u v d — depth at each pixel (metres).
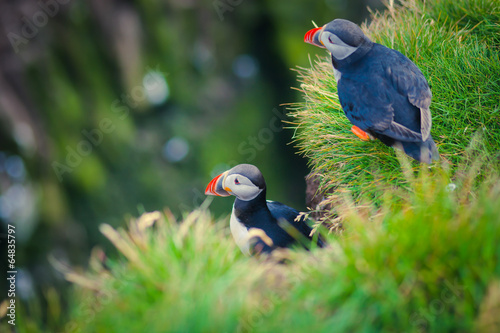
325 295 4.85
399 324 4.65
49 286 17.72
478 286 4.59
